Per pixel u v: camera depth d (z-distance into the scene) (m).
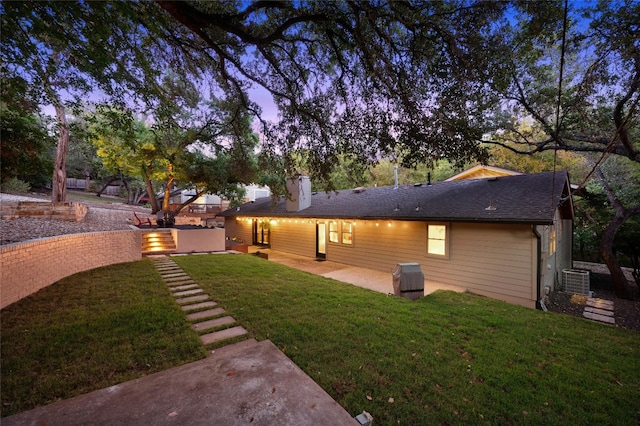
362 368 2.76
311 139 5.67
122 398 2.07
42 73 3.61
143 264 7.47
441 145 4.34
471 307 5.02
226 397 2.08
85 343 3.05
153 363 2.69
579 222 11.44
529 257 6.14
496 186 8.18
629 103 5.54
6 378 2.38
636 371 2.94
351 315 4.17
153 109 5.33
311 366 2.75
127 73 4.18
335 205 11.68
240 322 3.77
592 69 4.46
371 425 2.05
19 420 1.83
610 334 3.93
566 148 7.59
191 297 4.84
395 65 4.19
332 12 3.88
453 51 3.59
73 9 2.78
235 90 5.90
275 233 14.42
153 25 3.53
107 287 5.20
